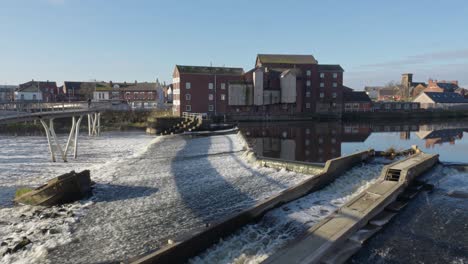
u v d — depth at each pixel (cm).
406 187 1881
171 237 1357
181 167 2577
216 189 1981
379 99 16725
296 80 8144
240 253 1252
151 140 4506
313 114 8206
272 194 1875
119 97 11175
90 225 1488
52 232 1402
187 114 6406
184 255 1180
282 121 7744
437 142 4319
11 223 1510
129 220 1538
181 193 1916
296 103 8244
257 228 1462
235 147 3459
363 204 1573
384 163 2394
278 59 8794
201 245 1248
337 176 2123
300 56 9088
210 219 1537
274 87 8094
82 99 10938
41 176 2433
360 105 9938
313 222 1477
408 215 1579
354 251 1248
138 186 2061
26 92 10238
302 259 1137
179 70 7206
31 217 1583
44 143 4188
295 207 1672
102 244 1309
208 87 7394
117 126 6475
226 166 2561
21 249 1267
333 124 7188
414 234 1398
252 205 1708
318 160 3023
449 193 1856
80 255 1227
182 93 7206
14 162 2936
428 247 1298
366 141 4431
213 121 5978
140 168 2580
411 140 4531
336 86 9031
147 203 1758
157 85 11331
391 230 1431
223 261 1198
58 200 1742
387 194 1683
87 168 2652
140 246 1287
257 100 7775
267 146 3950
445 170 2295
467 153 3434
